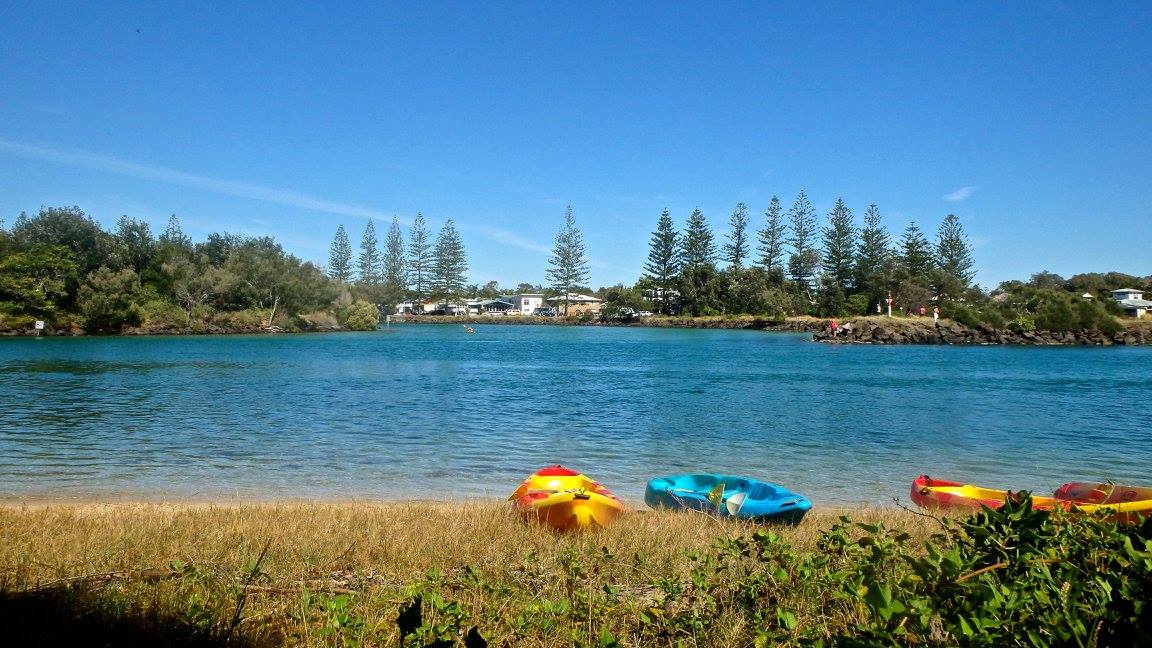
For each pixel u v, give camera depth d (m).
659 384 29.95
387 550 6.79
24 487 11.77
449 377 32.28
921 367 39.66
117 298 64.38
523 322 115.81
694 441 16.97
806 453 15.70
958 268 93.56
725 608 4.89
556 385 29.31
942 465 14.55
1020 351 55.25
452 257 116.62
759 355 49.25
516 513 8.50
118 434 16.73
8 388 25.31
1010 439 17.47
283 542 6.92
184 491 11.67
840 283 95.44
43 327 60.62
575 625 4.83
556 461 14.62
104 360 38.09
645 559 6.37
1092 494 8.99
